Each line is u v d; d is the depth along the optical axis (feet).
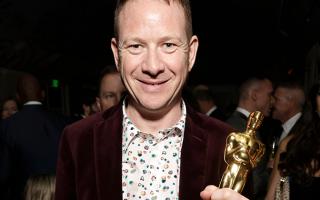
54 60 18.04
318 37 17.60
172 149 2.93
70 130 3.06
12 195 7.34
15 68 16.70
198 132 2.98
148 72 2.68
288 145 5.46
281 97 8.74
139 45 2.70
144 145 2.92
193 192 2.82
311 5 17.12
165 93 2.75
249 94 8.51
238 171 2.60
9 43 16.06
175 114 2.95
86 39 19.74
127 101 3.05
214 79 27.50
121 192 2.83
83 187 2.87
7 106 12.47
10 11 15.51
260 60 24.45
